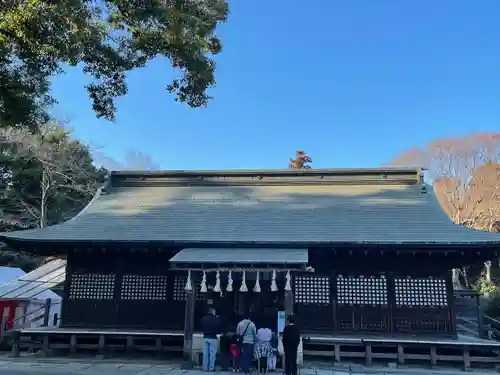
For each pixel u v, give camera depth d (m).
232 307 13.03
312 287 12.83
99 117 11.35
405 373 10.51
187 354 10.79
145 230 13.40
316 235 12.44
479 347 11.05
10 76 8.42
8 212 30.14
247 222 13.86
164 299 13.26
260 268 10.69
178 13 9.46
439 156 36.38
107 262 13.67
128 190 17.30
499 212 33.34
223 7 11.08
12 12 7.23
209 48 11.09
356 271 12.80
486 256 12.05
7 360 11.91
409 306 12.37
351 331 12.35
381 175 16.38
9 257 30.48
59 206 31.33
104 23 9.20
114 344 12.73
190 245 12.38
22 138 27.62
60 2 7.55
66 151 30.97
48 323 15.15
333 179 16.67
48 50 7.85
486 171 34.50
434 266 12.55
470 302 17.22
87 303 13.41
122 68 10.33
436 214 13.73
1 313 14.15
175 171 17.47
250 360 9.98
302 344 11.07
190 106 11.62
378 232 12.42
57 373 9.88
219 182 17.23
